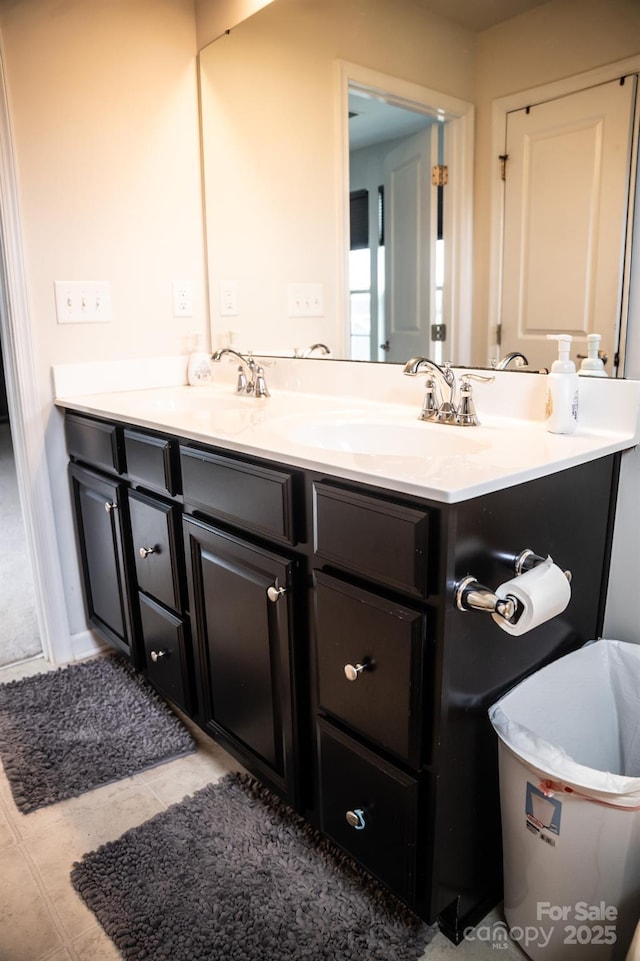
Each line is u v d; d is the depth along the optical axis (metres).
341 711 1.10
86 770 1.54
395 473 0.95
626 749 1.25
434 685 0.94
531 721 1.13
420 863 1.03
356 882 1.22
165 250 2.04
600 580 1.30
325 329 1.77
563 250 1.25
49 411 1.91
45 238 1.81
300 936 1.12
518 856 1.05
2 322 1.85
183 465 1.40
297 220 1.78
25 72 1.70
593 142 1.17
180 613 1.54
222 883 1.22
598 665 1.23
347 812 1.13
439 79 1.40
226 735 1.46
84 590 2.04
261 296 1.95
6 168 1.70
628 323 1.18
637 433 1.20
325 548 1.06
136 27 1.87
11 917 1.17
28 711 1.76
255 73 1.82
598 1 1.13
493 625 1.03
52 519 1.97
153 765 1.57
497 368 1.39
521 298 1.33
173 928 1.13
